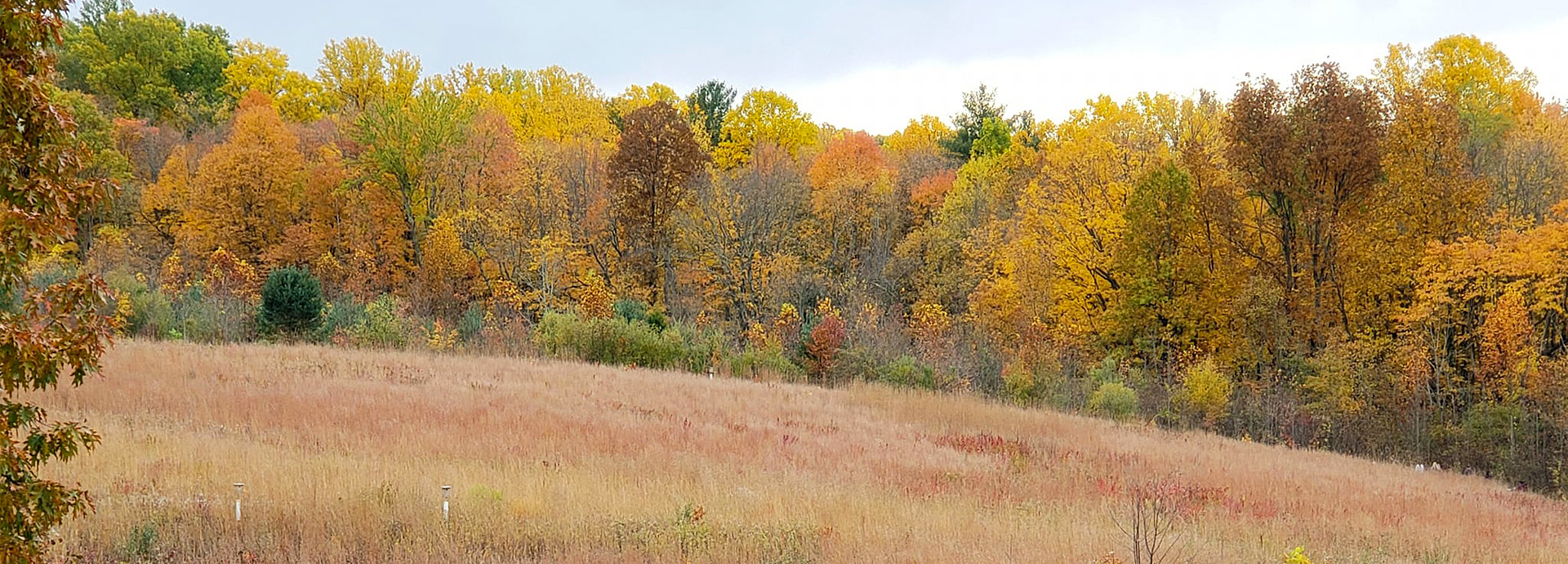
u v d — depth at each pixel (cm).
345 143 4850
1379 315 3456
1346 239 3375
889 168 5797
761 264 4453
